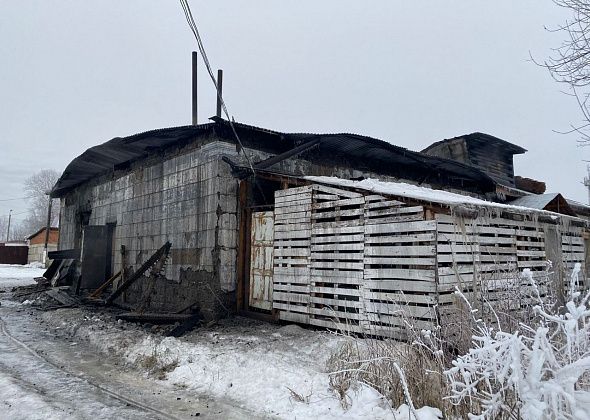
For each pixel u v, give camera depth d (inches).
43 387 202.2
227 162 353.1
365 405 167.0
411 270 246.8
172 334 296.4
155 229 436.5
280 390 192.1
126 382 216.1
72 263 613.3
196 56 531.8
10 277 900.6
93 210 588.7
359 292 272.8
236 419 168.2
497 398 124.6
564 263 345.1
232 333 300.5
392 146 421.1
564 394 96.9
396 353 182.2
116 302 455.8
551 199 525.3
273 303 330.6
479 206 256.8
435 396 159.2
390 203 263.7
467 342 179.5
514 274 246.2
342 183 301.4
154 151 453.1
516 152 762.8
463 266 250.8
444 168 521.3
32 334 329.1
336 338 265.9
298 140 401.7
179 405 184.1
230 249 355.6
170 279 400.2
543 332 107.6
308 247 311.3
